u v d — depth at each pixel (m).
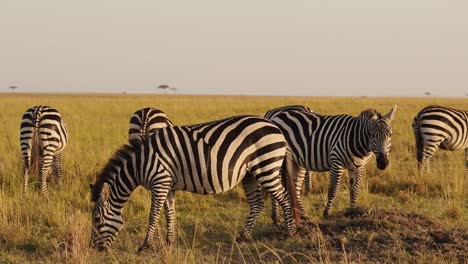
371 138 9.89
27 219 9.92
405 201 11.77
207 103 46.22
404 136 21.52
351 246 8.26
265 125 8.89
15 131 21.84
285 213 9.14
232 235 9.41
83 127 23.80
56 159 13.37
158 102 46.94
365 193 11.99
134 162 8.55
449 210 10.66
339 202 11.73
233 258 8.31
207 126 8.78
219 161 8.52
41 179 12.37
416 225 9.17
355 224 9.25
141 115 12.63
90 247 8.34
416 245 8.02
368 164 14.53
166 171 8.50
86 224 9.27
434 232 8.55
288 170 9.41
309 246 8.48
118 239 9.29
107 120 28.25
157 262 7.70
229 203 11.79
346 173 14.09
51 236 9.45
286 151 9.42
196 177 8.55
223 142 8.59
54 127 12.55
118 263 7.84
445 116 14.11
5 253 8.51
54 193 12.05
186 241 9.20
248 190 9.30
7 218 10.11
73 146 17.33
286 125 11.12
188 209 11.32
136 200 11.55
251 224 9.28
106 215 8.50
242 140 8.66
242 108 40.97
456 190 12.20
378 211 9.91
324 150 10.61
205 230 9.84
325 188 12.90
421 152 14.41
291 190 9.38
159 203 8.48
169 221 8.94
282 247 8.67
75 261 7.61
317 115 11.09
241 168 8.68
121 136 20.83
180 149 8.53
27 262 8.04
